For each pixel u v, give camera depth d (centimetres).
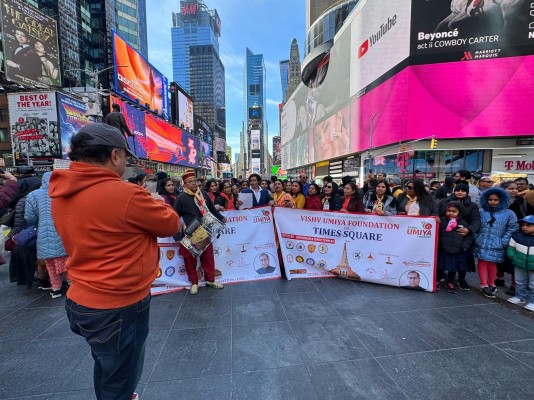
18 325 304
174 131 4844
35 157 2444
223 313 322
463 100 2442
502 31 2339
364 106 3303
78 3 5234
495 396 195
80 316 122
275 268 450
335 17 4453
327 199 530
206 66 14500
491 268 382
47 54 2692
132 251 124
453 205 381
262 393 200
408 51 2558
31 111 2436
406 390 201
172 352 248
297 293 380
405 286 396
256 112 13650
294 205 518
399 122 2697
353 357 239
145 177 404
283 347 254
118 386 134
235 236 444
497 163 2469
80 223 116
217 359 238
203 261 403
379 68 2983
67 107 2561
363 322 299
